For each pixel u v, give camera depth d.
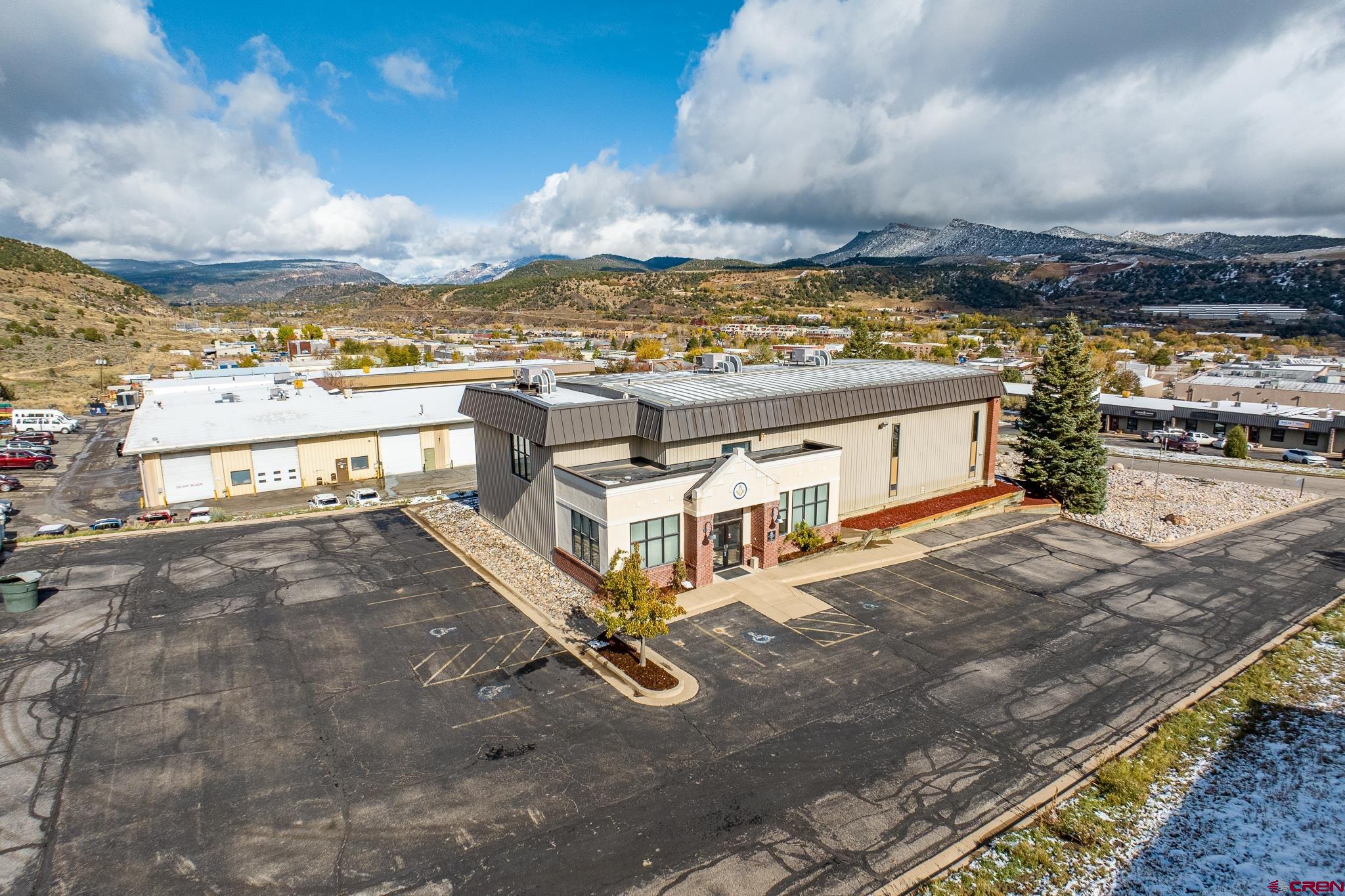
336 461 45.91
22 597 24.53
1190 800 15.24
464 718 18.34
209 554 30.69
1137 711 18.64
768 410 29.66
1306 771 16.16
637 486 25.16
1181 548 31.53
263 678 20.38
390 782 15.85
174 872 13.27
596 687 19.88
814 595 26.11
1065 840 14.05
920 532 33.28
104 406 83.25
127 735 17.59
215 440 42.12
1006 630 23.33
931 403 35.38
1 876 13.12
